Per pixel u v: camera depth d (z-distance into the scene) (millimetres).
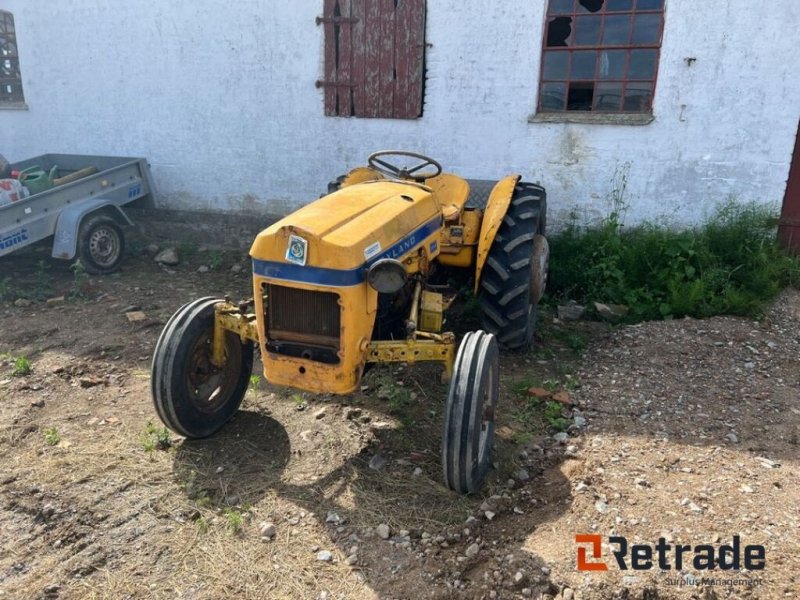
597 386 4520
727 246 6160
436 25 6934
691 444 3734
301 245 3074
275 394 4426
